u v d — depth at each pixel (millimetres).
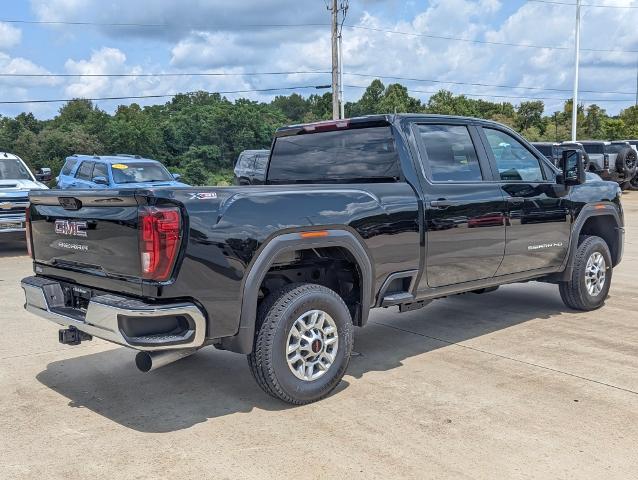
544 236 6500
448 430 4141
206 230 4062
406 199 5184
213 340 4309
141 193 3941
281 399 4527
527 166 6453
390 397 4746
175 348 4027
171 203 3965
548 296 8258
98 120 81625
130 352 6023
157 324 3994
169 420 4406
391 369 5402
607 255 7340
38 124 96375
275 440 4043
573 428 4137
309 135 6117
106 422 4387
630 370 5254
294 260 4824
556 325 6754
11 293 8906
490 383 5000
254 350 4422
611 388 4844
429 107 80375
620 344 6012
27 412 4578
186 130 81125
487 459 3732
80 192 4371
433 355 5777
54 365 5637
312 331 4609
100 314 4055
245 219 4246
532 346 5992
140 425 4328
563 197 6707
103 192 4164
